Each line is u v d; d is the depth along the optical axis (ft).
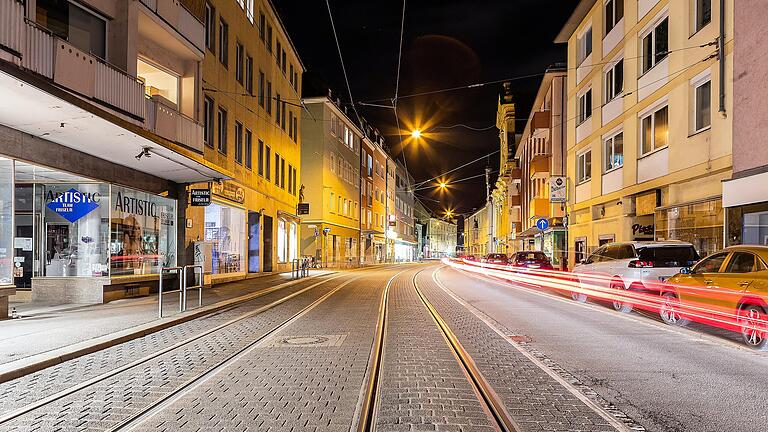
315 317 44.01
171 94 63.26
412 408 19.25
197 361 27.09
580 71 96.22
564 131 115.44
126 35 50.08
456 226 551.18
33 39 36.78
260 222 98.84
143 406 19.54
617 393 21.47
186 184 65.92
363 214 202.90
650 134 69.87
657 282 46.03
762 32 47.73
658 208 66.18
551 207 119.03
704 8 57.72
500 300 59.36
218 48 75.97
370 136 217.97
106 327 35.55
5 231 39.24
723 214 53.06
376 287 78.54
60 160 44.34
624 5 76.28
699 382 23.25
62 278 49.85
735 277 32.45
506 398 20.67
